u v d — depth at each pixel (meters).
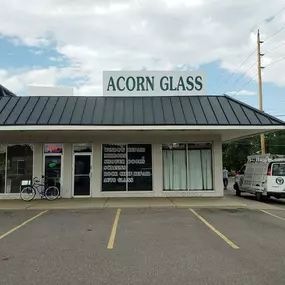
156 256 5.79
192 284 4.44
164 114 13.67
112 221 9.34
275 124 13.12
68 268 5.12
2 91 18.42
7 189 14.91
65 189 14.91
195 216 10.23
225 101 14.74
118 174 15.16
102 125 12.74
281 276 4.74
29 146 15.13
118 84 15.28
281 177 14.68
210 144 15.68
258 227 8.54
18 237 7.33
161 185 15.20
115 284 4.45
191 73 15.52
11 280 4.59
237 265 5.26
